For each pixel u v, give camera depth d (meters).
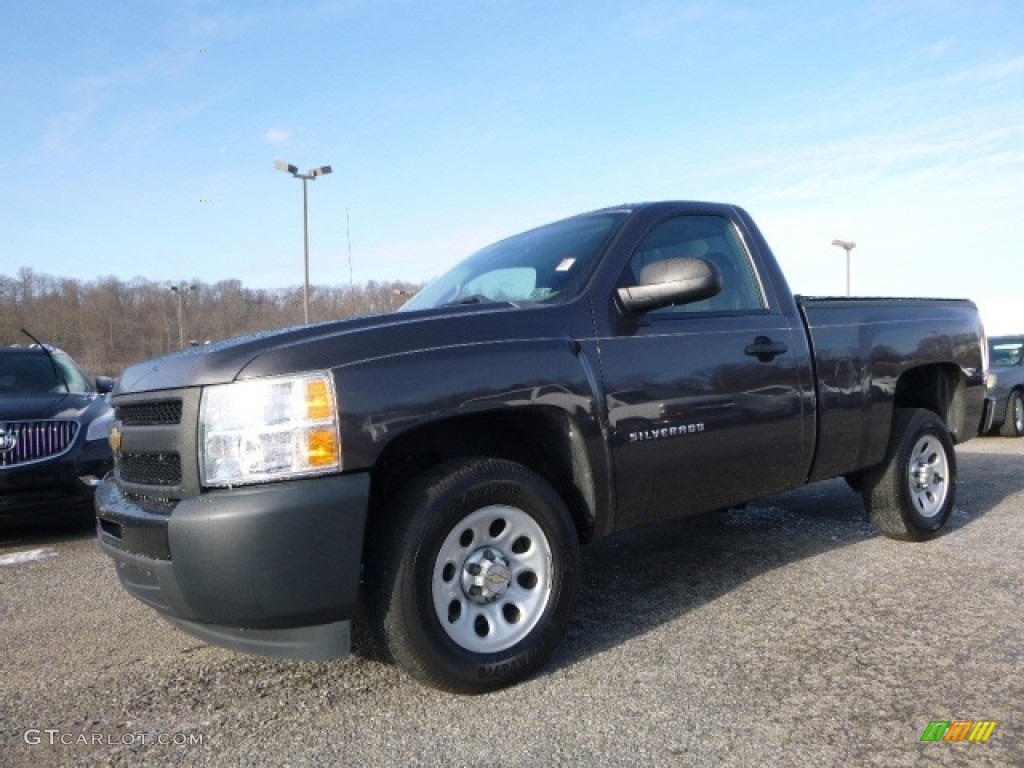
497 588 2.77
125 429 2.94
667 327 3.42
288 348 2.58
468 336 2.85
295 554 2.41
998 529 5.01
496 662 2.72
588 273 3.34
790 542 4.77
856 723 2.43
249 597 2.40
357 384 2.55
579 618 3.52
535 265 3.61
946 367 5.10
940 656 2.94
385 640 2.63
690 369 3.40
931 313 4.91
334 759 2.34
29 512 5.66
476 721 2.54
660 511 3.34
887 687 2.68
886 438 4.42
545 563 2.89
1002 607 3.47
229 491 2.47
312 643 2.53
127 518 2.68
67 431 5.82
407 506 2.64
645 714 2.54
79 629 3.67
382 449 2.56
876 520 4.65
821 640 3.13
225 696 2.82
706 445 3.43
